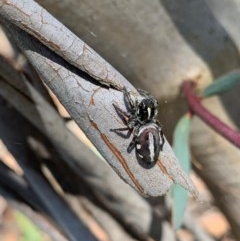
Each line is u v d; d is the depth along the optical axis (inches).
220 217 14.0
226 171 9.7
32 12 6.7
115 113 7.0
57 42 6.8
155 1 8.5
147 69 8.8
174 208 9.2
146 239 10.1
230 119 9.4
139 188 7.0
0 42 8.8
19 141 9.3
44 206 9.7
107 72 6.9
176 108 9.1
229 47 9.0
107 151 7.0
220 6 8.9
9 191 9.7
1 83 8.9
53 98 9.6
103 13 8.3
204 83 9.0
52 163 9.5
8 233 16.1
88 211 9.9
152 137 7.1
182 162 9.0
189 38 8.8
